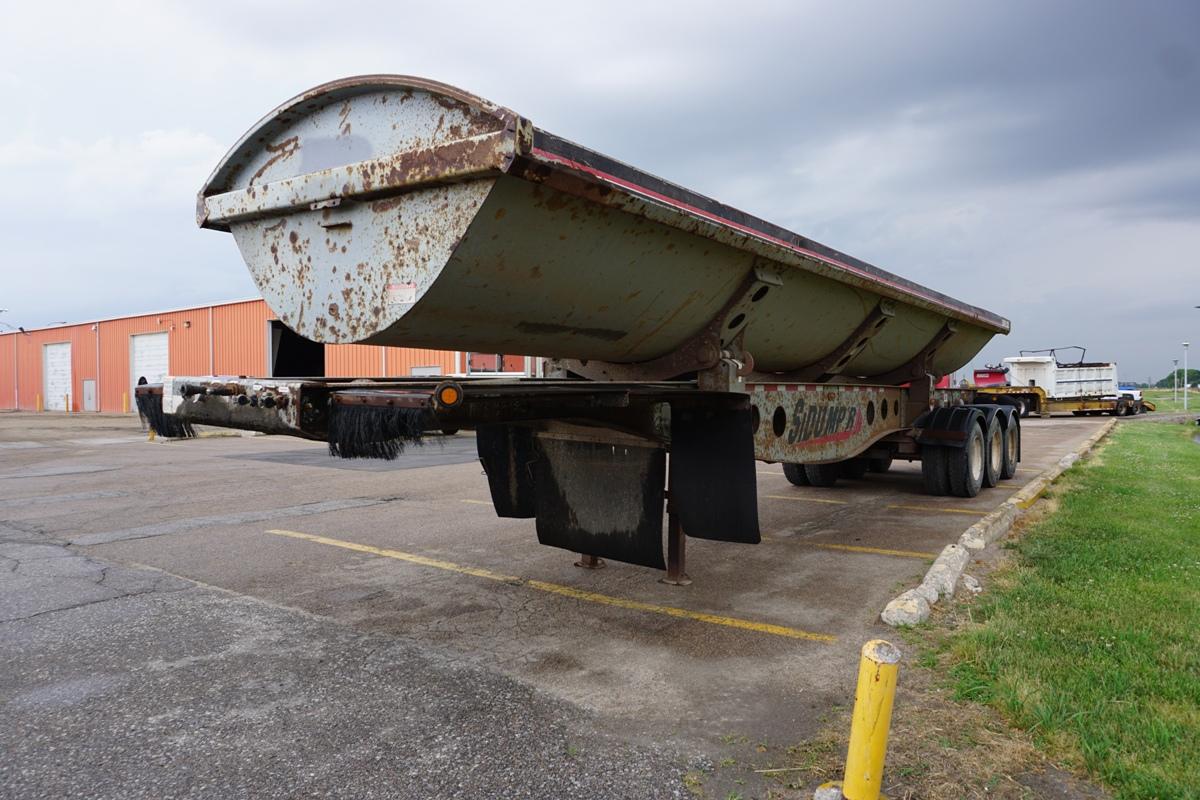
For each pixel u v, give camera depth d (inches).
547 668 157.0
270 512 350.6
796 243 206.8
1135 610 176.4
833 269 218.2
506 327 153.9
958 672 145.5
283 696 143.6
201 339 1316.4
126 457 627.8
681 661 160.2
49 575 233.9
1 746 124.7
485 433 235.1
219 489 430.9
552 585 220.2
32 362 1835.6
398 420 124.8
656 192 151.2
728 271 185.0
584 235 143.0
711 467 199.2
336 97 143.7
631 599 205.6
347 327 143.2
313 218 146.9
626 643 171.5
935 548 263.7
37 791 110.8
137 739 126.8
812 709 136.2
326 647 170.1
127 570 240.4
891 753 117.2
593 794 109.5
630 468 203.2
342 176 137.9
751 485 194.1
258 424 137.3
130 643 172.7
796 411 250.8
